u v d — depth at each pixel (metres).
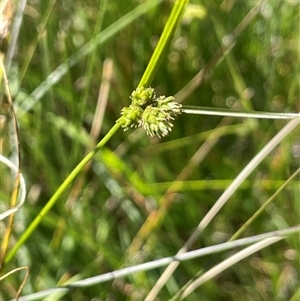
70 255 0.26
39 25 0.26
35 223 0.18
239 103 0.30
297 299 0.26
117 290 0.27
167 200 0.26
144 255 0.26
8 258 0.19
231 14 0.33
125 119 0.16
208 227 0.29
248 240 0.20
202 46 0.32
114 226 0.29
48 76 0.24
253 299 0.28
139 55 0.29
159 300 0.25
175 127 0.30
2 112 0.24
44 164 0.26
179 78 0.31
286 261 0.29
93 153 0.17
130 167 0.29
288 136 0.29
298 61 0.31
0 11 0.19
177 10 0.15
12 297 0.24
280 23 0.33
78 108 0.26
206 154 0.30
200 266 0.28
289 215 0.29
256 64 0.33
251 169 0.22
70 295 0.25
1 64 0.18
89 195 0.28
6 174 0.25
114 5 0.29
